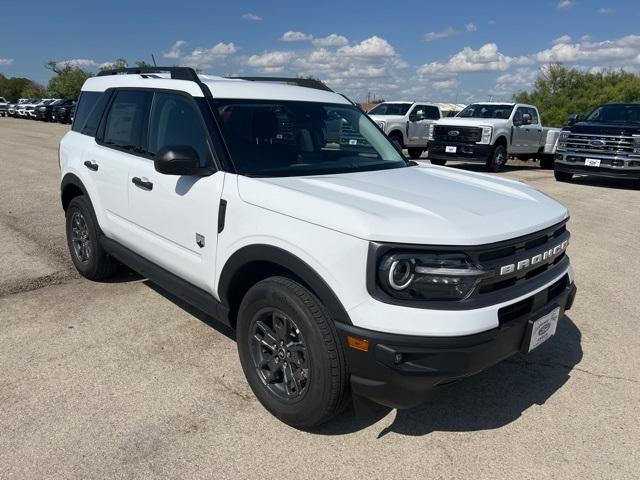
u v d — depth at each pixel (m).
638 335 4.41
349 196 2.98
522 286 2.84
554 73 40.88
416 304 2.54
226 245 3.24
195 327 4.27
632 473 2.77
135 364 3.70
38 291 4.94
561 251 3.21
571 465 2.83
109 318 4.40
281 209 2.92
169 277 3.90
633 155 11.91
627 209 9.84
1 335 4.07
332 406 2.81
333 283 2.67
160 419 3.11
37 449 2.83
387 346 2.53
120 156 4.35
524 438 3.04
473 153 15.19
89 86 5.30
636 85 37.59
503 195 3.37
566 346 4.19
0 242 6.37
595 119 13.30
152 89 4.19
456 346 2.52
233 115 3.61
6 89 89.94
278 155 3.58
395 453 2.89
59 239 6.58
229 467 2.74
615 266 6.29
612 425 3.18
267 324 3.15
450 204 2.98
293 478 2.68
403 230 2.56
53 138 22.25
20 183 10.56
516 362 3.91
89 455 2.79
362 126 4.37
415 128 19.08
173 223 3.71
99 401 3.26
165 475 2.67
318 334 2.72
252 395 3.38
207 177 3.42
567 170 12.87
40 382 3.45
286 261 2.87
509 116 16.03
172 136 3.85
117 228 4.45
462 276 2.55
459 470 2.77
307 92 4.27
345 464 2.79
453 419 3.21
